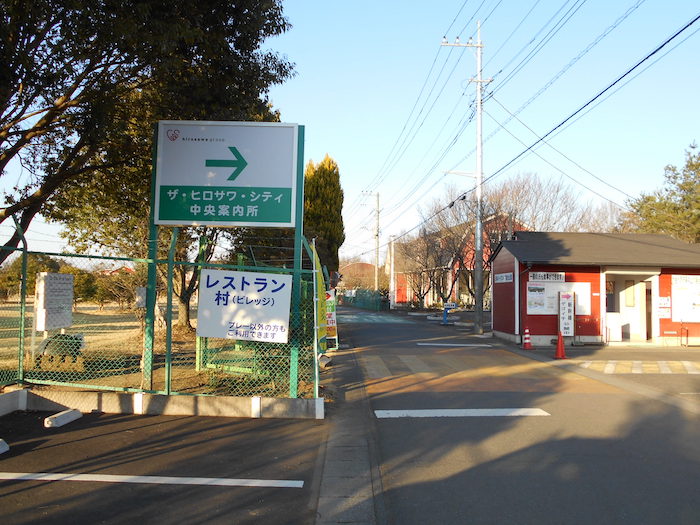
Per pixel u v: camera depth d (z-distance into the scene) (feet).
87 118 25.53
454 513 14.61
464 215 103.35
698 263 62.64
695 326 64.34
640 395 31.83
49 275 29.48
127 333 57.88
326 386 32.91
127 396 24.49
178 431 21.98
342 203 108.88
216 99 29.91
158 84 30.01
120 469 17.48
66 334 33.35
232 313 25.11
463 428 23.88
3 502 14.65
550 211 101.35
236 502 15.14
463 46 76.02
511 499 15.60
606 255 64.34
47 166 31.14
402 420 25.35
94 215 48.29
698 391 33.30
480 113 77.10
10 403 24.02
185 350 43.93
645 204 108.68
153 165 27.76
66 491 15.52
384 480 17.24
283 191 27.66
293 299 26.73
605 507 14.98
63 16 21.59
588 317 63.36
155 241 27.35
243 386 28.78
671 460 19.26
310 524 13.85
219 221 27.55
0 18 20.25
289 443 20.86
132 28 21.95
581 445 21.18
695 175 103.81
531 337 62.44
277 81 32.32
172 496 15.42
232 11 27.17
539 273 63.26
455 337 71.26
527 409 27.73
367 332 79.77
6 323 40.73
